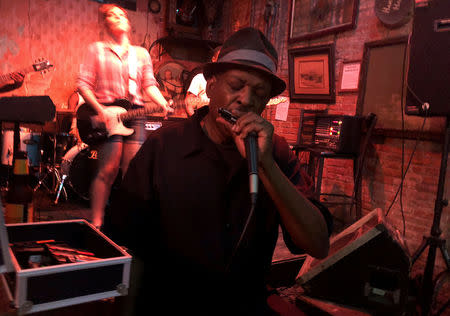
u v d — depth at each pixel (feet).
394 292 4.67
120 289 2.20
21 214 2.97
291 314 3.80
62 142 13.42
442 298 7.96
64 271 2.00
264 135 2.72
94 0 18.80
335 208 12.71
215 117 3.15
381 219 5.61
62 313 2.18
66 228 2.74
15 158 3.04
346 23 12.45
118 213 3.28
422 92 7.85
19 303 1.87
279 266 6.17
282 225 3.41
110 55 8.74
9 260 1.95
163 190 3.17
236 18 18.78
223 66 3.02
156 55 20.52
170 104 10.64
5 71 17.22
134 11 19.72
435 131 9.63
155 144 3.33
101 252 2.48
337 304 4.85
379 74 11.33
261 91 3.01
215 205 3.16
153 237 3.36
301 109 13.41
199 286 3.13
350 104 12.41
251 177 2.63
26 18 17.44
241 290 3.24
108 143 8.64
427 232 9.75
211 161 3.21
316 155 10.98
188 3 20.33
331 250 5.63
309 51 13.65
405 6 10.46
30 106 3.34
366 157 11.71
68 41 18.34
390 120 10.90
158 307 3.16
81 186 12.30
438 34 7.54
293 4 14.60
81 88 8.57
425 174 9.91
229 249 3.16
